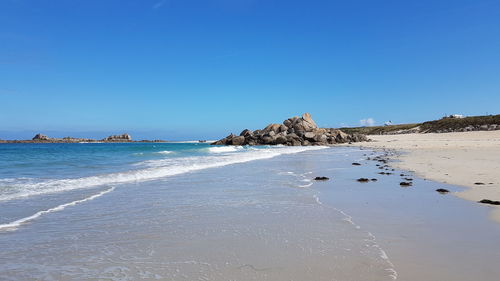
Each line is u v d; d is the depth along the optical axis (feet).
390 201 35.35
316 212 30.27
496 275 16.52
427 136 302.66
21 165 77.92
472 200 35.47
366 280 16.03
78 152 150.30
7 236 23.67
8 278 16.87
